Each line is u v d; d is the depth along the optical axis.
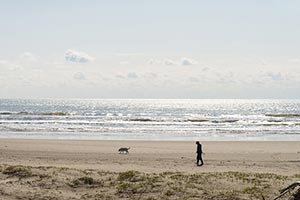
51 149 38.00
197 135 55.84
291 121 87.06
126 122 81.00
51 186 18.67
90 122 79.81
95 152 35.97
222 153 35.78
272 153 35.97
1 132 57.53
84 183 19.12
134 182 19.14
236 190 17.75
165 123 78.81
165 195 16.97
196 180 19.48
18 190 17.86
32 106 197.75
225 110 168.62
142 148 39.94
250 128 67.81
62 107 188.25
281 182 19.50
